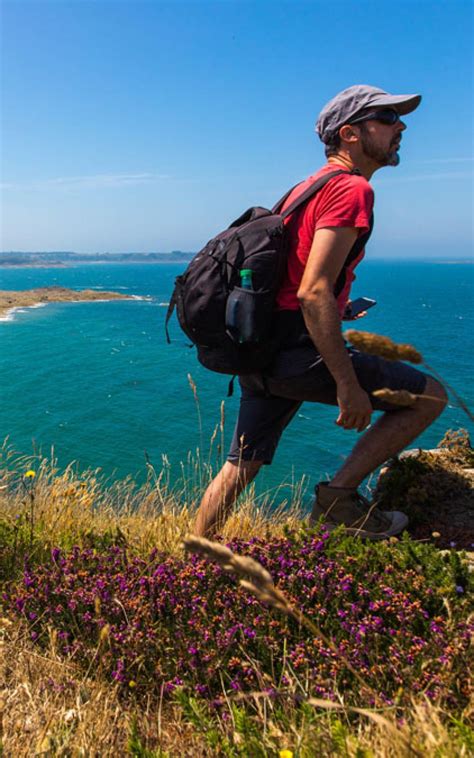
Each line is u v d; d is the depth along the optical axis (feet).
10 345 257.96
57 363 212.64
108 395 157.79
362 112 9.89
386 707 5.97
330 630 7.80
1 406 144.77
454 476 13.67
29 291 583.58
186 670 7.56
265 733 5.97
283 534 11.16
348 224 9.18
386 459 10.51
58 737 6.17
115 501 18.22
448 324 357.82
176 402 149.38
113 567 9.74
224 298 9.45
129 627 7.98
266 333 9.67
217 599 8.23
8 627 8.61
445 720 6.19
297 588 8.42
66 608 8.76
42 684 7.31
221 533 11.80
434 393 9.95
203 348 10.00
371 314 424.46
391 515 11.44
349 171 9.61
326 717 6.30
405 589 8.50
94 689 7.34
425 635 7.61
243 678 7.15
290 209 9.73
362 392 9.46
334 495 10.71
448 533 11.66
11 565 10.50
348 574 8.45
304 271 9.43
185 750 6.28
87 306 491.72
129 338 287.89
